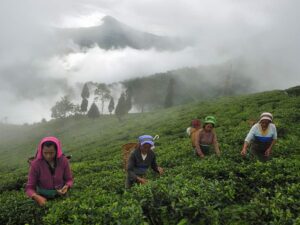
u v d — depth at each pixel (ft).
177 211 7.77
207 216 7.69
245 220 7.67
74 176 20.36
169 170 13.78
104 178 15.60
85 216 7.42
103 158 29.45
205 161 13.80
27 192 9.17
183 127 39.78
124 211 7.52
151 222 8.08
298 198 8.32
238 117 33.06
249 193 9.81
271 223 7.02
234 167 12.16
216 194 8.76
